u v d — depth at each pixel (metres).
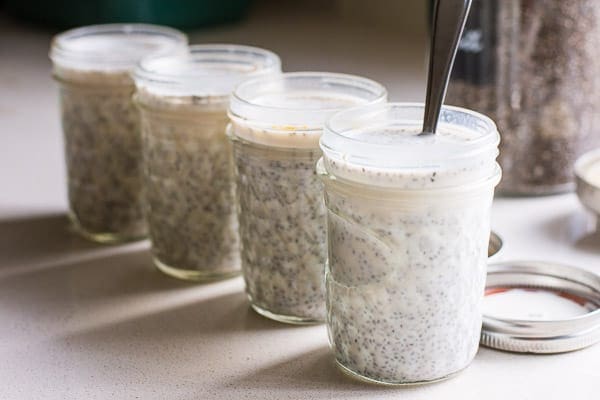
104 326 1.03
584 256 1.14
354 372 0.91
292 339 0.99
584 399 0.86
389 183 0.82
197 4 2.24
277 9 2.49
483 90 1.27
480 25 1.25
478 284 0.88
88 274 1.16
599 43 1.26
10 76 2.04
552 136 1.28
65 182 1.40
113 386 0.92
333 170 0.86
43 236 1.28
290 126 0.96
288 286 1.00
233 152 1.03
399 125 0.91
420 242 0.84
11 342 1.01
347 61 1.97
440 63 0.87
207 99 1.06
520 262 1.05
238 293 1.10
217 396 0.89
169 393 0.90
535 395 0.87
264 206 0.99
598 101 1.29
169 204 1.11
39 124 1.74
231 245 1.12
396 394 0.88
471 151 0.83
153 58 1.14
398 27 2.22
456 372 0.89
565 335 0.93
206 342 0.99
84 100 1.21
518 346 0.94
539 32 1.23
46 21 2.34
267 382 0.91
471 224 0.85
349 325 0.89
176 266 1.14
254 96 1.03
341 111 0.90
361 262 0.86
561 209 1.28
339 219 0.87
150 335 1.01
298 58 2.01
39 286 1.14
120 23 2.18
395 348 0.87
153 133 1.11
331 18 2.38
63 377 0.94
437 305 0.86
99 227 1.25
